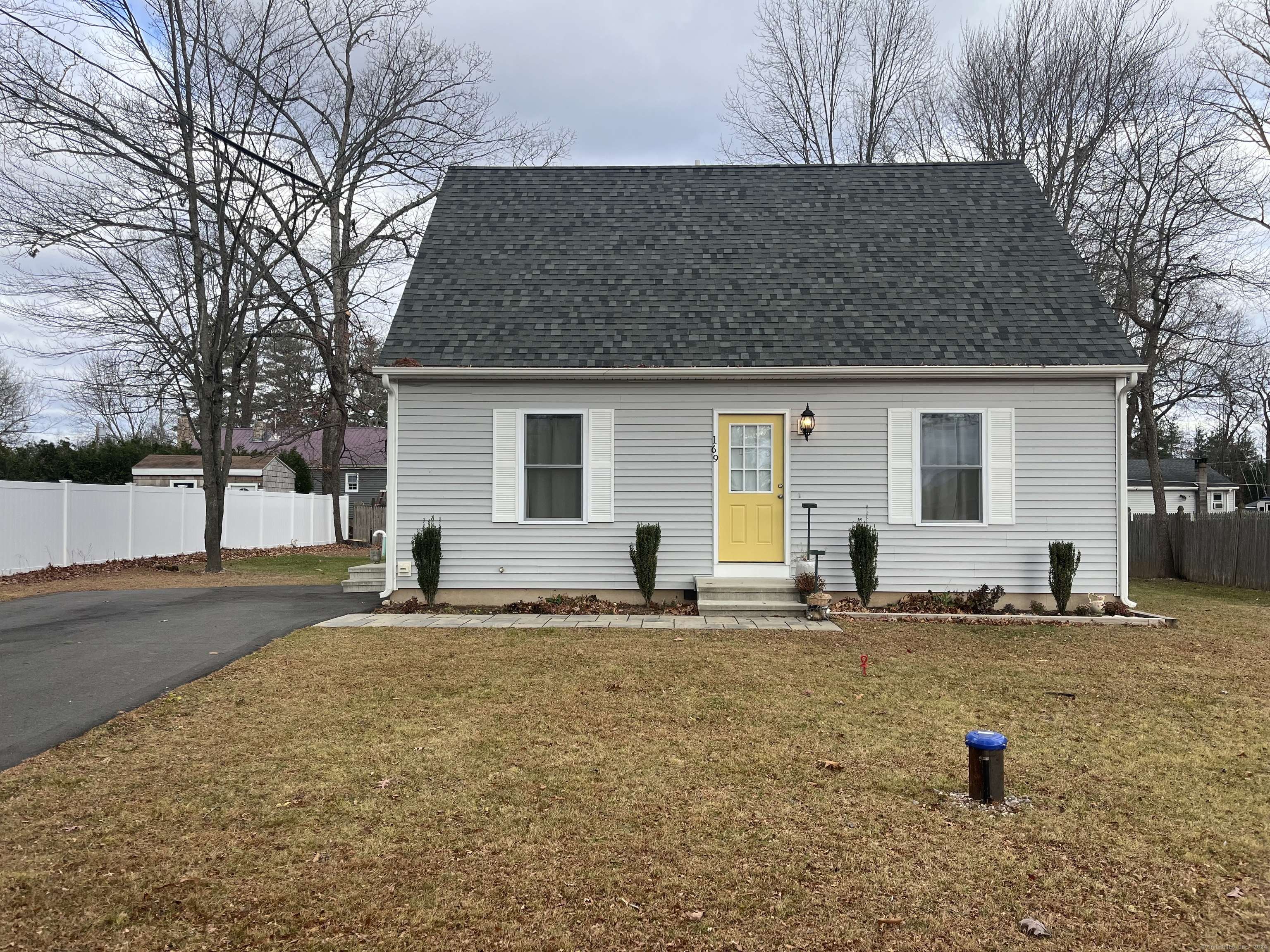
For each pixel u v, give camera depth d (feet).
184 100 52.90
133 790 15.20
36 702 20.39
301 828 13.73
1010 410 35.99
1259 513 54.95
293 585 46.65
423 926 10.86
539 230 43.11
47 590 42.32
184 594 40.81
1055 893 11.95
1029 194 44.45
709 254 41.37
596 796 15.21
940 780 16.28
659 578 36.73
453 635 29.63
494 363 35.81
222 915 11.03
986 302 38.09
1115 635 30.99
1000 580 36.06
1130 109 65.00
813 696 22.07
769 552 36.70
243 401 122.62
